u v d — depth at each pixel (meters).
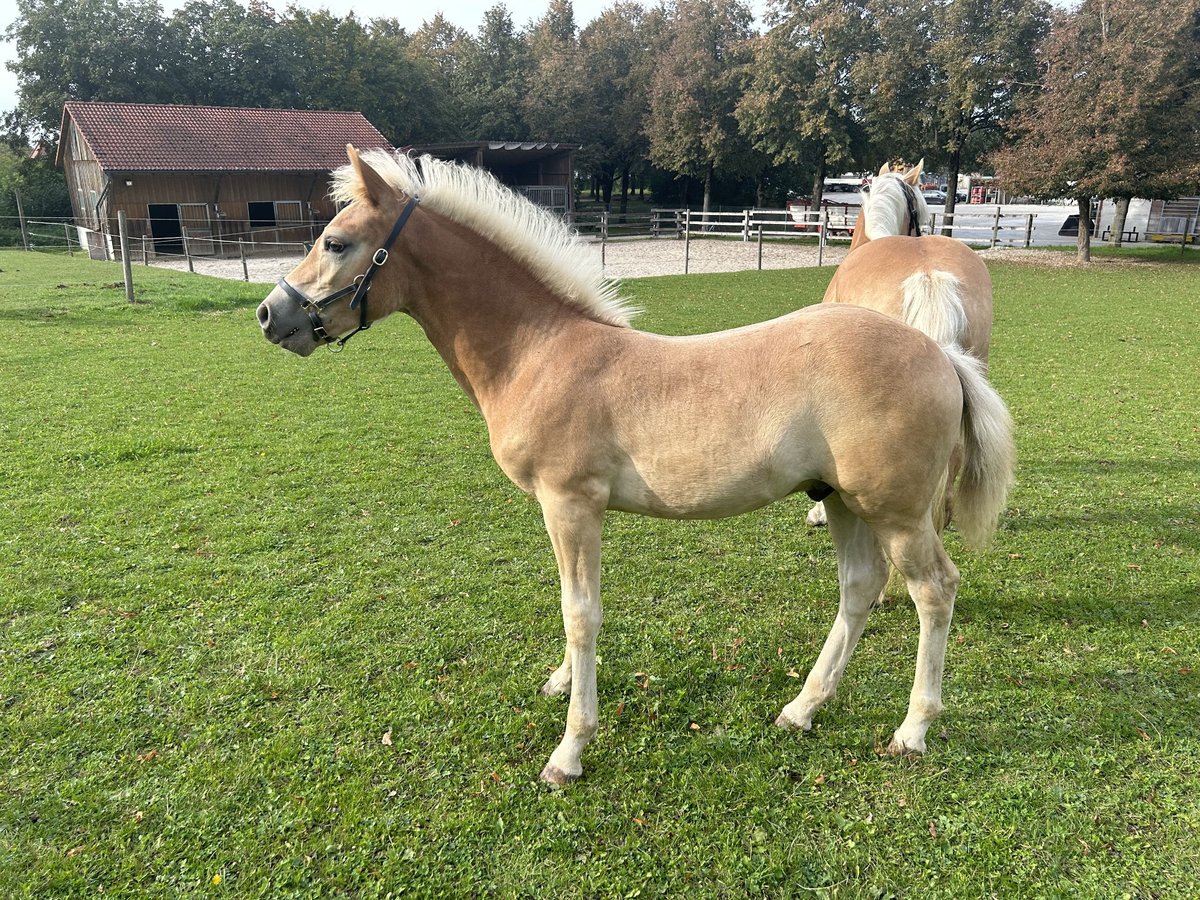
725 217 38.81
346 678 3.53
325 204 31.14
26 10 36.81
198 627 3.94
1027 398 8.14
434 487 5.87
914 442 2.56
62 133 30.58
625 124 40.94
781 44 29.88
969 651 3.72
